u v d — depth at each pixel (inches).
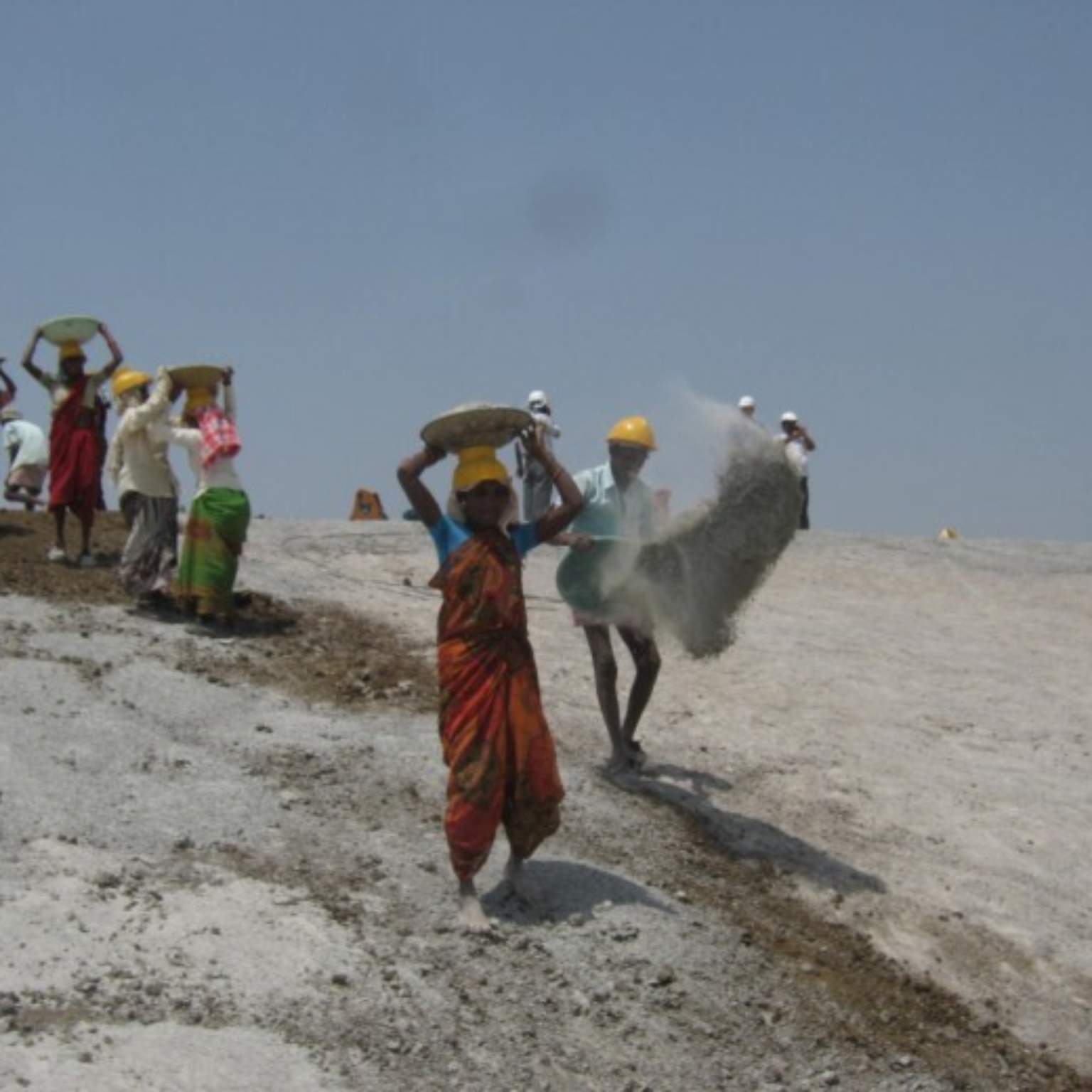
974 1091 287.1
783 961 312.5
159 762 344.5
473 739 285.4
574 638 534.9
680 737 437.4
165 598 476.7
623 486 360.2
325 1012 248.8
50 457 529.7
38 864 281.9
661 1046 265.9
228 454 465.1
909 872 374.9
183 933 264.2
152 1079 220.8
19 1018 231.9
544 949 284.7
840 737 462.3
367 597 557.6
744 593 350.3
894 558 786.8
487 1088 240.4
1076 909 373.4
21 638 427.2
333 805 336.8
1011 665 587.2
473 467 288.2
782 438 346.6
